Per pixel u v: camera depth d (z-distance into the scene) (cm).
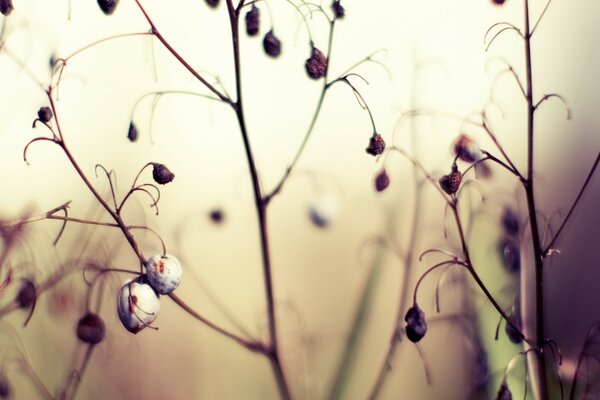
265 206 36
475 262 39
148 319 32
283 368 37
